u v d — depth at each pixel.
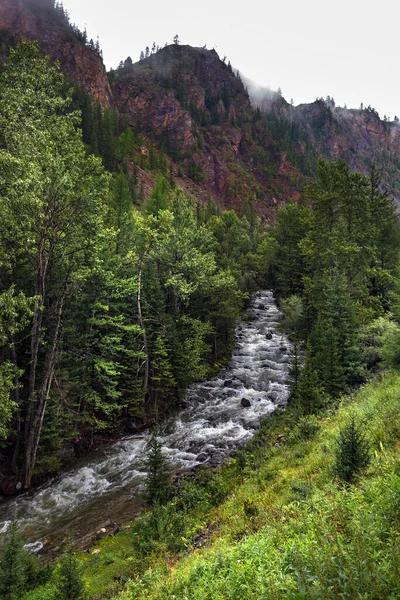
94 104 137.50
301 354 32.84
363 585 4.13
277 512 9.34
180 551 11.34
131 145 151.50
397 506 5.91
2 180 16.19
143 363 28.86
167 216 36.41
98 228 26.39
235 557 7.39
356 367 26.36
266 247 73.81
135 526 15.02
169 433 25.92
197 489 16.48
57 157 22.11
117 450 24.41
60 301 23.28
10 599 10.53
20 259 22.53
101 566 12.62
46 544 15.21
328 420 18.03
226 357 39.97
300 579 4.54
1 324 16.84
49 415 22.55
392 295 31.09
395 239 48.09
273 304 68.06
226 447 22.53
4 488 19.92
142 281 33.53
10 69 25.45
